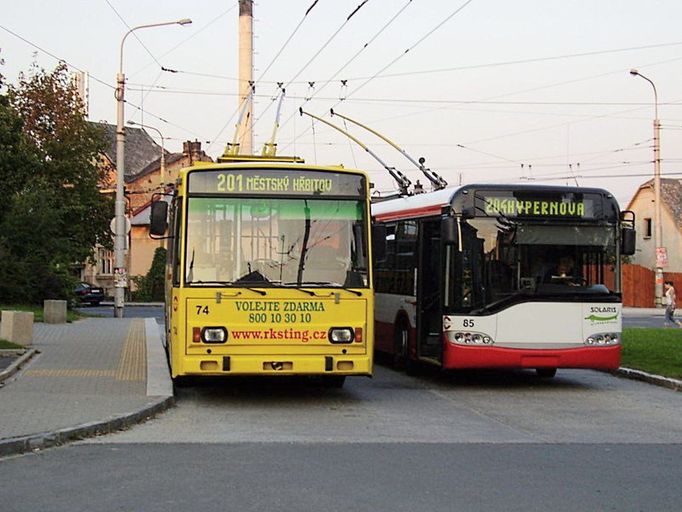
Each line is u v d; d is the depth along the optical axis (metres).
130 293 58.34
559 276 14.62
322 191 12.55
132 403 11.54
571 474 8.25
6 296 34.50
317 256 12.39
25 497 7.16
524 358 14.42
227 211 12.29
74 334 22.34
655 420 11.80
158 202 12.51
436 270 15.52
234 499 7.10
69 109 43.88
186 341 12.01
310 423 11.16
